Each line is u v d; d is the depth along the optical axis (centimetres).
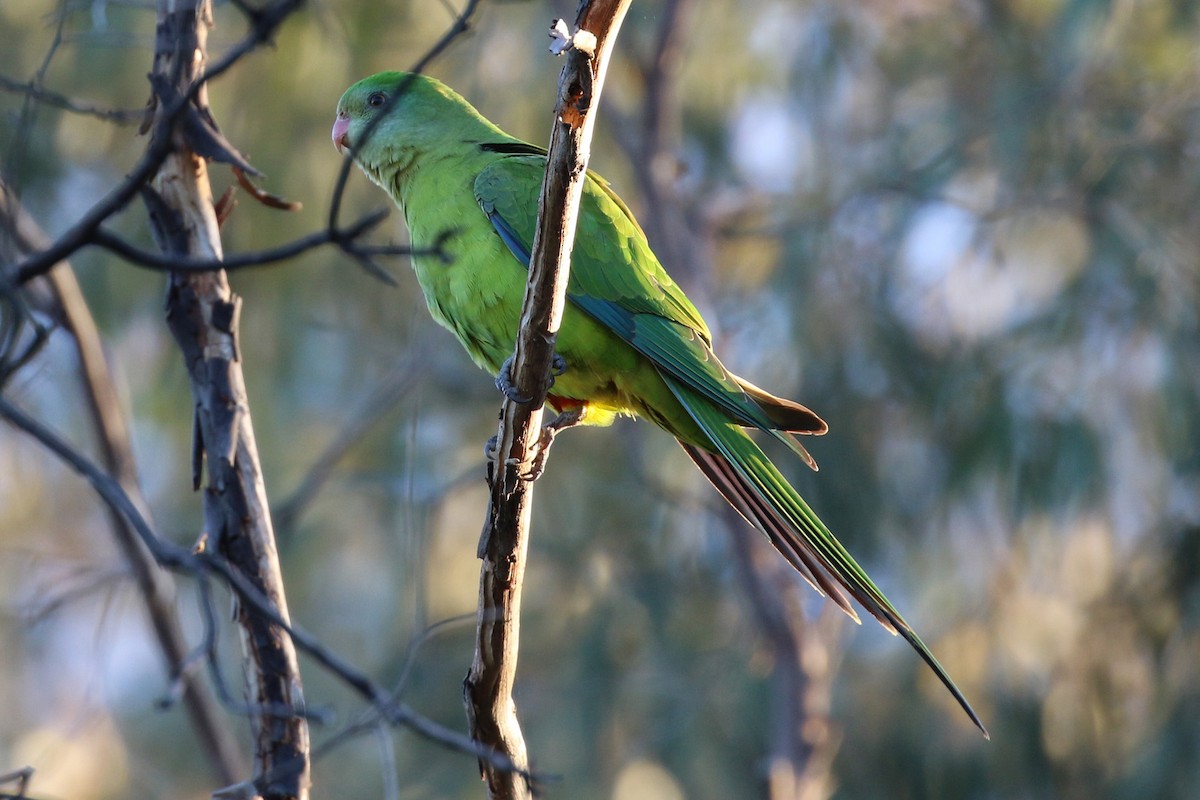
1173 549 1222
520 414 532
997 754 1231
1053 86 1242
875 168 1338
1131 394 1220
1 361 455
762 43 1398
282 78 1162
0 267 455
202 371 598
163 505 1323
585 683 1245
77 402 1373
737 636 1280
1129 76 1242
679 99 1429
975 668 1252
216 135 597
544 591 1285
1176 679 1207
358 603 1323
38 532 1445
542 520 1295
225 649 1245
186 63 587
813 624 1141
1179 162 1226
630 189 1405
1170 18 1240
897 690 1262
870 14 1392
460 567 1273
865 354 1262
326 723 448
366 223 434
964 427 1225
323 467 1011
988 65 1334
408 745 1241
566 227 485
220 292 602
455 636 1253
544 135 1243
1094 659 1242
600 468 1317
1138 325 1208
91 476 447
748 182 1449
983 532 1259
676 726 1239
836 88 1384
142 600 854
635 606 1280
